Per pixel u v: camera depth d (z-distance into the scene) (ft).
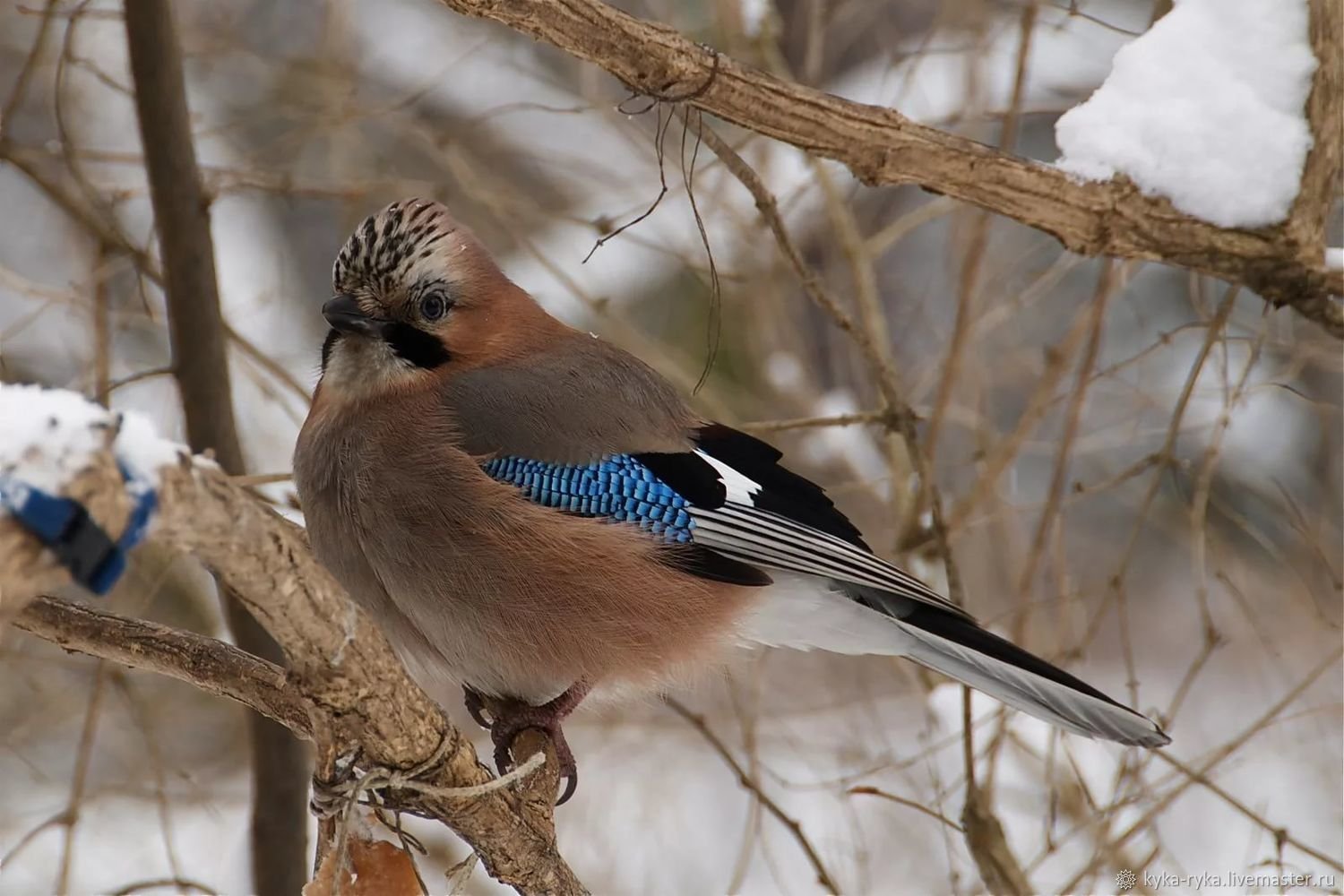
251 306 39.27
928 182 24.50
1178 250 26.11
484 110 42.32
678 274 43.24
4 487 11.82
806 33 41.63
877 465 41.11
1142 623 48.80
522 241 34.40
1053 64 39.58
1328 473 38.73
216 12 45.39
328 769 16.79
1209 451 28.84
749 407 41.32
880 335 35.88
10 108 29.25
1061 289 44.21
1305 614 40.37
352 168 37.86
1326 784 38.55
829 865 33.99
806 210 41.45
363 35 43.34
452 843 36.37
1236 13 26.21
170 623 38.40
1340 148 25.98
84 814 36.37
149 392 37.73
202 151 40.81
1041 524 30.83
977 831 28.32
